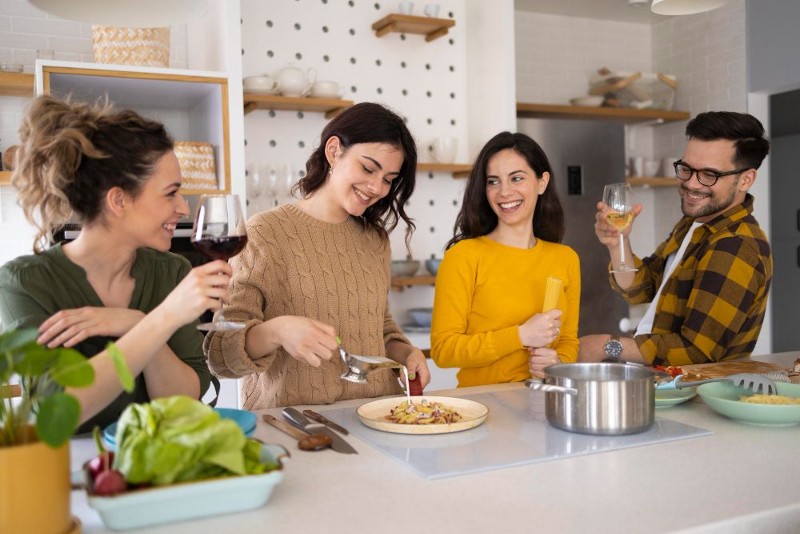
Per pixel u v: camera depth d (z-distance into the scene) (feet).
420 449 3.96
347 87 12.58
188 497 2.97
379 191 5.82
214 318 4.72
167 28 10.50
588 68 16.05
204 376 5.02
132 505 2.87
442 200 13.38
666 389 5.14
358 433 4.33
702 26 15.49
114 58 10.09
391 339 6.50
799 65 13.50
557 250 7.09
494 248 6.87
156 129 4.33
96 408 3.62
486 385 6.14
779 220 19.47
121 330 4.16
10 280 4.32
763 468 3.67
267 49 12.00
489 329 6.78
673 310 7.39
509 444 4.05
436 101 13.29
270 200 11.76
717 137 7.20
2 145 10.73
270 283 5.78
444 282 6.84
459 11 13.44
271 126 11.99
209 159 10.53
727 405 4.48
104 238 4.45
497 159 6.77
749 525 3.05
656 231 16.62
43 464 2.67
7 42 10.82
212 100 10.75
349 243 6.17
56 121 4.16
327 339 4.68
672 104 15.78
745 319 6.79
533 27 15.48
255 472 3.12
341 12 12.52
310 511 3.13
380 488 3.41
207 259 10.33
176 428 2.99
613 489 3.37
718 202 7.31
